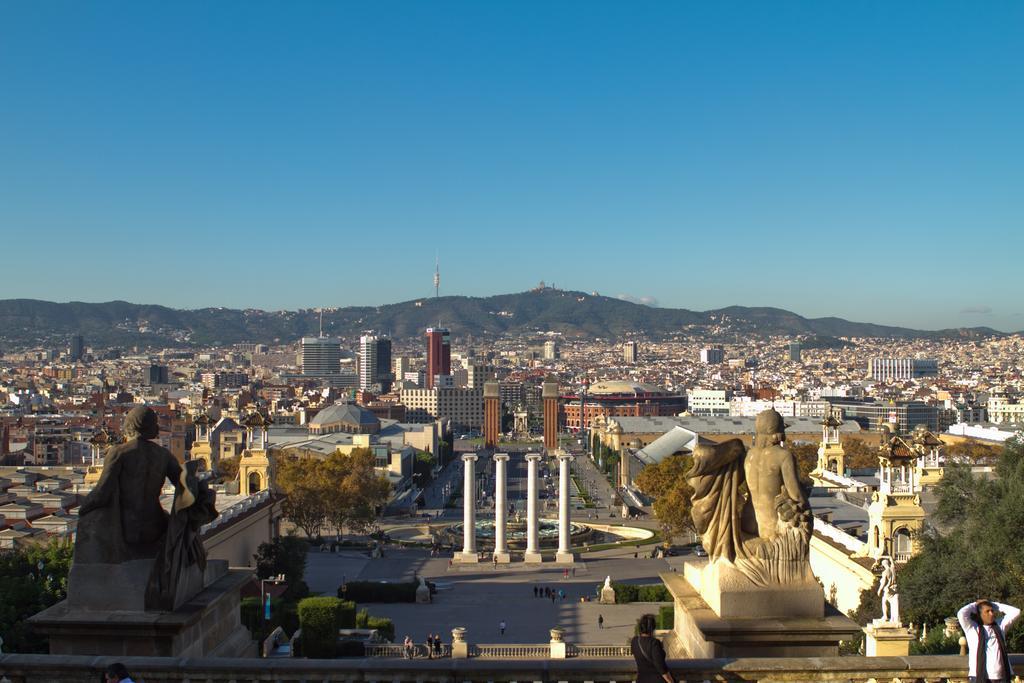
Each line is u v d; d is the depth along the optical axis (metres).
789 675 25.91
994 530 79.25
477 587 164.88
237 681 26.22
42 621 27.22
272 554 141.00
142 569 27.73
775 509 28.12
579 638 121.50
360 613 117.00
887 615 61.81
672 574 32.91
